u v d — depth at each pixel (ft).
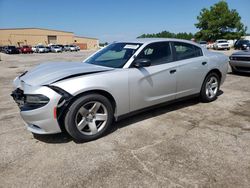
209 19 157.07
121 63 12.66
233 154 9.90
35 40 236.43
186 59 15.03
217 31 154.61
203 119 13.89
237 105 16.43
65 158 9.89
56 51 150.30
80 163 9.50
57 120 10.40
